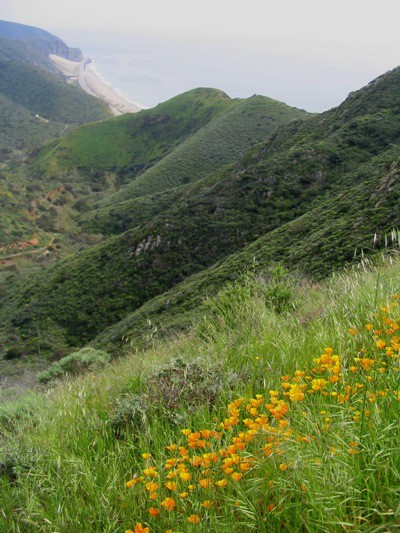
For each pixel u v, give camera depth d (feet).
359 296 11.32
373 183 107.96
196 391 9.47
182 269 153.28
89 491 6.68
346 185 157.17
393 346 7.79
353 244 74.59
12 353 137.90
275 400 7.11
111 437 8.52
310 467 5.24
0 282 244.42
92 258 173.58
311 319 12.57
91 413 9.96
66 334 148.15
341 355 8.26
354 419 6.10
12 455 8.59
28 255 304.09
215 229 159.12
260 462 5.77
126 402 9.67
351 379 7.69
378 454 5.07
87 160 576.20
